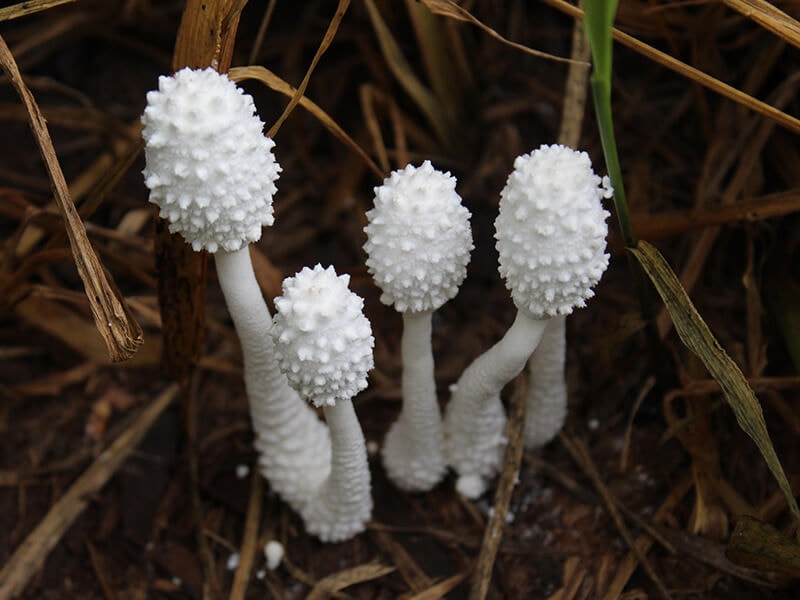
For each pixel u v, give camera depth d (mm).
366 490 137
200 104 94
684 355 153
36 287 151
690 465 148
